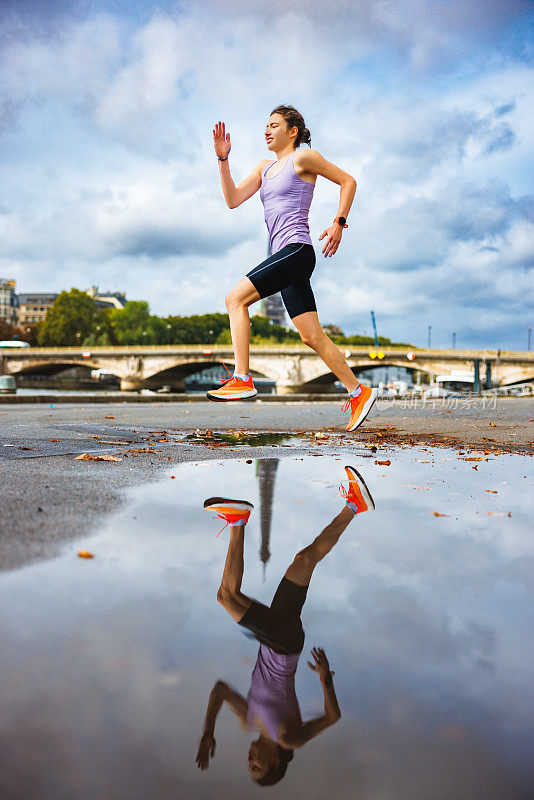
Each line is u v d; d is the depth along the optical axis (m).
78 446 4.11
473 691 0.74
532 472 3.35
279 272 3.67
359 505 2.23
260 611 1.02
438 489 2.69
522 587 1.21
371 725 0.64
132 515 1.92
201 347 72.12
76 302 112.62
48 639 0.87
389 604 1.08
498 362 59.59
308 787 0.53
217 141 3.82
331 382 69.50
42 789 0.52
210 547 1.52
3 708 0.66
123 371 77.25
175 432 5.66
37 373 95.12
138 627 0.93
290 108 3.84
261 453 4.11
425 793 0.52
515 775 0.56
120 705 0.67
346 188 3.68
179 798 0.51
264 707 0.67
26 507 1.95
